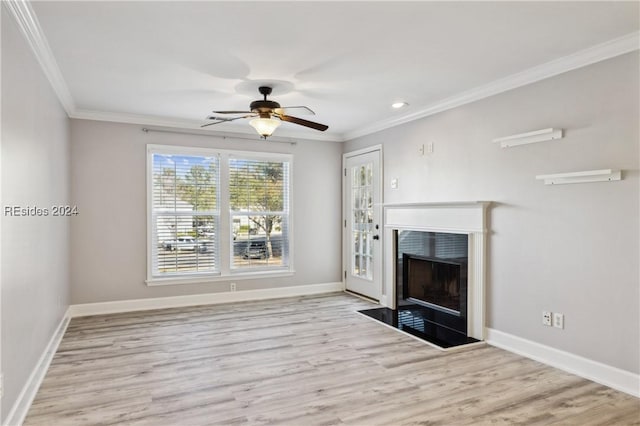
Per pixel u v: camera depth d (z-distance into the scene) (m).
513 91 3.54
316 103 4.36
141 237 5.01
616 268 2.80
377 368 3.14
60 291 3.91
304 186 6.00
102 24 2.52
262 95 4.02
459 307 4.09
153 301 5.06
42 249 3.03
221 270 5.43
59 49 2.90
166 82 3.66
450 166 4.23
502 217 3.63
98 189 4.79
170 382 2.88
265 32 2.65
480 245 3.78
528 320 3.39
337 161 6.25
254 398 2.64
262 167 5.73
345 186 6.18
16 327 2.32
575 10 2.36
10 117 2.17
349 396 2.67
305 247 6.01
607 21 2.50
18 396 2.36
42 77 3.01
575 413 2.45
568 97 3.10
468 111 4.01
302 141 5.98
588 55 2.93
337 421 2.36
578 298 3.03
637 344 2.69
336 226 6.26
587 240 2.97
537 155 3.33
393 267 5.04
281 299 5.63
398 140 5.03
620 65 2.78
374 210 5.50
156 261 5.11
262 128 3.78
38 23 2.49
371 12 2.39
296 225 5.94
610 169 2.79
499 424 2.33
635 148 2.70
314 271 6.08
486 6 2.32
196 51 2.96
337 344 3.71
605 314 2.86
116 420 2.36
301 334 4.00
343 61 3.17
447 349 3.55
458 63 3.21
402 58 3.10
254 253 5.67
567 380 2.92
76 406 2.52
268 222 5.77
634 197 2.71
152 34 2.67
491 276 3.73
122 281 4.92
